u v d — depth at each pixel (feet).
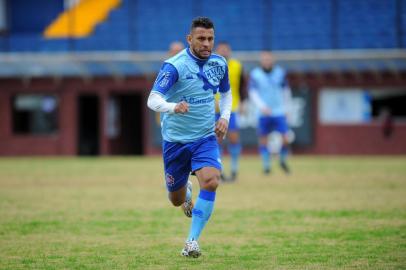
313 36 343.67
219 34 348.59
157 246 93.09
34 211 129.39
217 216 120.78
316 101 317.01
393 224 110.52
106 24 356.38
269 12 342.44
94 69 327.06
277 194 153.79
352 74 314.96
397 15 329.11
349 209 128.47
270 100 203.21
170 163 86.89
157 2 358.84
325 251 88.43
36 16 401.70
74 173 218.18
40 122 333.01
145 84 325.83
